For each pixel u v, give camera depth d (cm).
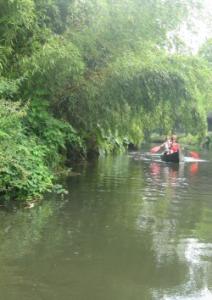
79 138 1628
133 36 1395
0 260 650
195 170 1848
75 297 540
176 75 1434
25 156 1084
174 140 2294
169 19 1427
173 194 1207
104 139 2186
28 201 1020
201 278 603
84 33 1373
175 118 1578
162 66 1410
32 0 1262
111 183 1372
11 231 793
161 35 1464
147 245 738
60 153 1589
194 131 1619
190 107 1530
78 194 1152
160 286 577
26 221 862
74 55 1220
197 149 3588
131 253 698
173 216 945
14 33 1233
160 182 1438
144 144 3997
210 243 757
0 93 1138
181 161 2234
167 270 630
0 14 1216
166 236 793
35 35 1301
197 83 1552
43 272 612
